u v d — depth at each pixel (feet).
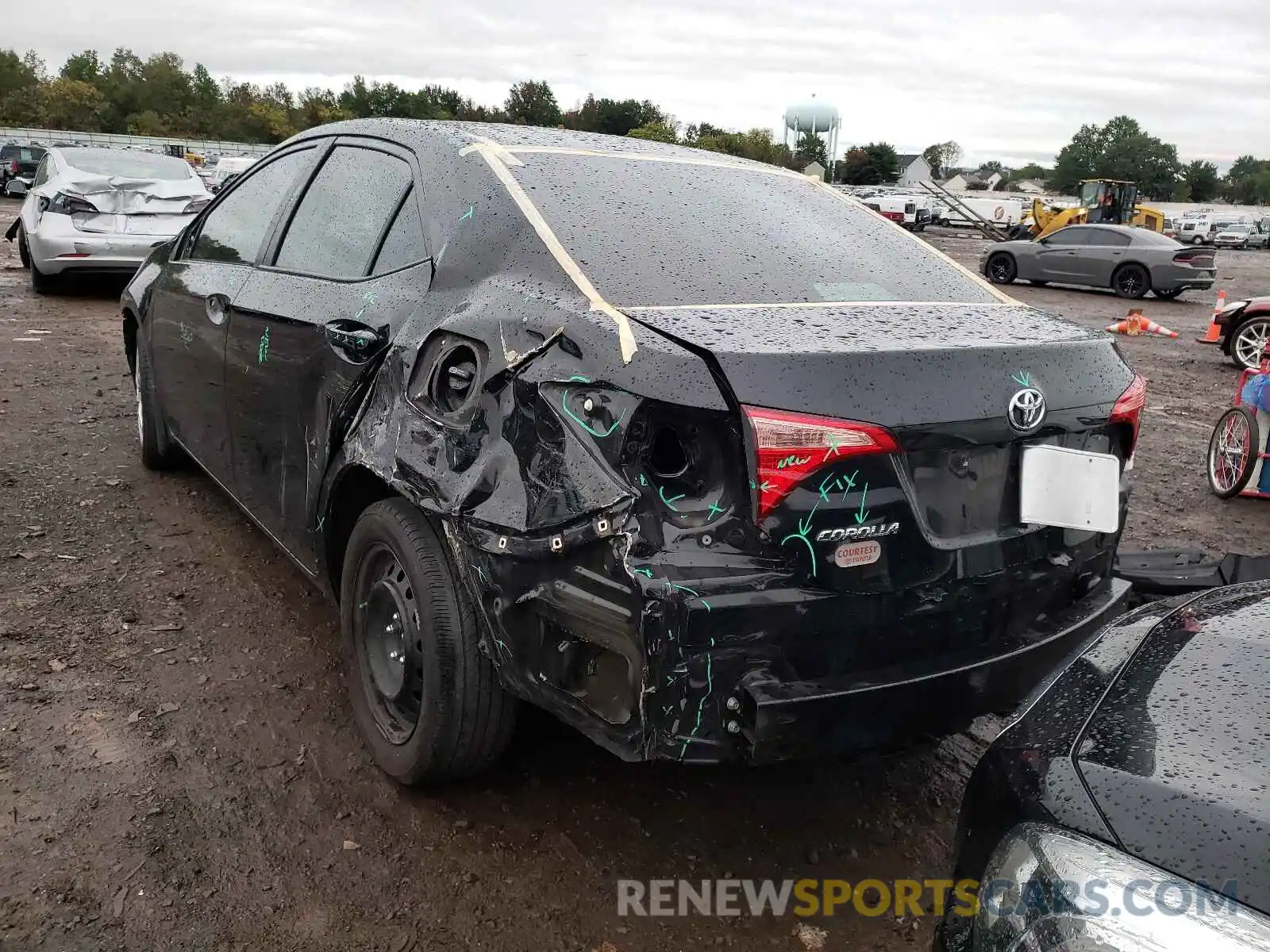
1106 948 4.33
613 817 8.70
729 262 8.60
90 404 21.13
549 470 6.92
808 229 9.85
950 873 5.71
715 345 6.66
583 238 8.34
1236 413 19.54
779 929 7.56
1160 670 5.82
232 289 11.96
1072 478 7.59
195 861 7.81
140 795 8.51
